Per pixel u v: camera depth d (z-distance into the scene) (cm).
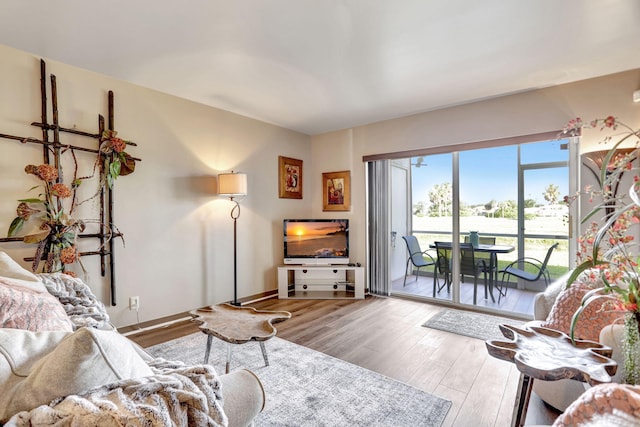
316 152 501
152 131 313
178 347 266
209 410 78
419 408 185
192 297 347
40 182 248
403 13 196
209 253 363
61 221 238
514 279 364
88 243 272
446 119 375
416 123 399
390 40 227
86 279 271
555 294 203
